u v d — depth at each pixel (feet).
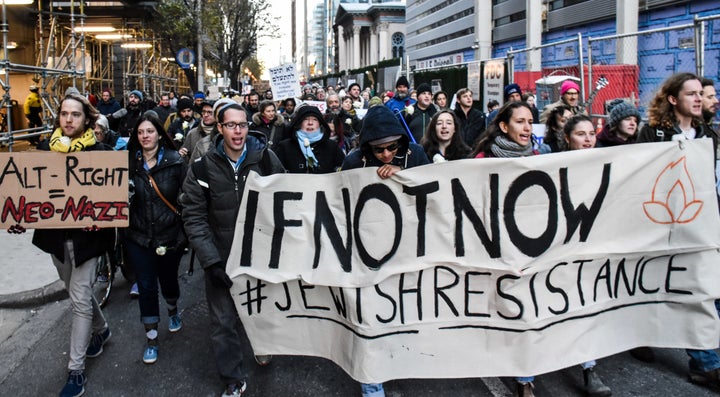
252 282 11.61
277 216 11.48
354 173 11.22
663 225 11.58
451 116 16.43
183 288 19.47
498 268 10.83
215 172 11.78
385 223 11.09
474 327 11.06
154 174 13.80
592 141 12.98
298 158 17.20
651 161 11.46
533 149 15.19
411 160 12.26
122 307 17.65
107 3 70.23
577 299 11.21
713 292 11.66
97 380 13.07
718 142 15.24
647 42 35.73
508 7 86.58
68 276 12.71
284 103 33.83
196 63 87.56
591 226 11.27
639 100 35.50
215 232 12.03
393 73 64.64
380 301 11.02
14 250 22.97
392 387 12.19
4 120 52.39
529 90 46.96
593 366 11.89
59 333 15.87
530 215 11.02
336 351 11.52
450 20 120.06
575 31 66.13
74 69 48.83
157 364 13.83
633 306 11.63
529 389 11.28
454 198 11.03
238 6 100.53
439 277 11.07
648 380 12.26
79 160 12.32
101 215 12.28
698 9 46.91
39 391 12.72
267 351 11.80
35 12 58.44
